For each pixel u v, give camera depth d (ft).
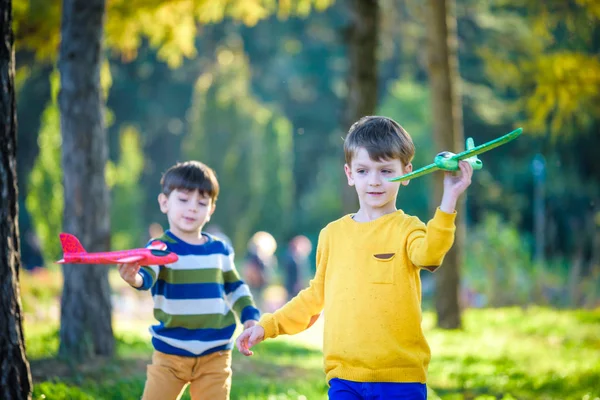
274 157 146.30
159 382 19.99
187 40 47.67
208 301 20.38
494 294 80.64
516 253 83.56
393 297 16.42
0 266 18.43
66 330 33.47
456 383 34.01
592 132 116.67
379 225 16.90
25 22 42.75
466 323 61.98
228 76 143.84
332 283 17.08
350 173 17.58
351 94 52.54
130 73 153.17
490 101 123.44
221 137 135.44
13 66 18.92
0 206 18.47
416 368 16.39
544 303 79.10
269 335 17.87
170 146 163.73
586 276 85.30
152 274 19.29
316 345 48.37
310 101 178.40
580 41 55.06
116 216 108.58
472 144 15.72
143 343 40.45
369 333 16.34
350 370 16.44
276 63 172.45
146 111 158.30
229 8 49.39
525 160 137.59
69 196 33.37
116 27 45.62
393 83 161.07
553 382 33.47
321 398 27.45
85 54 33.40
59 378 29.30
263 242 91.09
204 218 20.85
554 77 52.31
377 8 52.70
